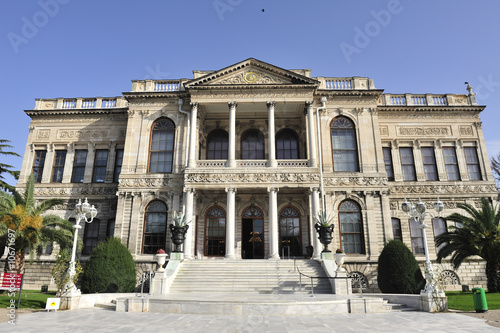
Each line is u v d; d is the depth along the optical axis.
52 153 36.28
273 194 29.64
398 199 33.97
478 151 35.28
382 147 35.34
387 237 30.16
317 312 15.95
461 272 31.44
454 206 33.81
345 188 31.30
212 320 14.20
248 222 32.81
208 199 33.09
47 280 31.64
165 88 34.69
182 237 26.55
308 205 31.97
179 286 23.09
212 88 32.22
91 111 36.50
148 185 31.67
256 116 35.44
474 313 16.25
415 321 14.05
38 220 24.03
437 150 35.22
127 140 33.03
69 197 34.78
